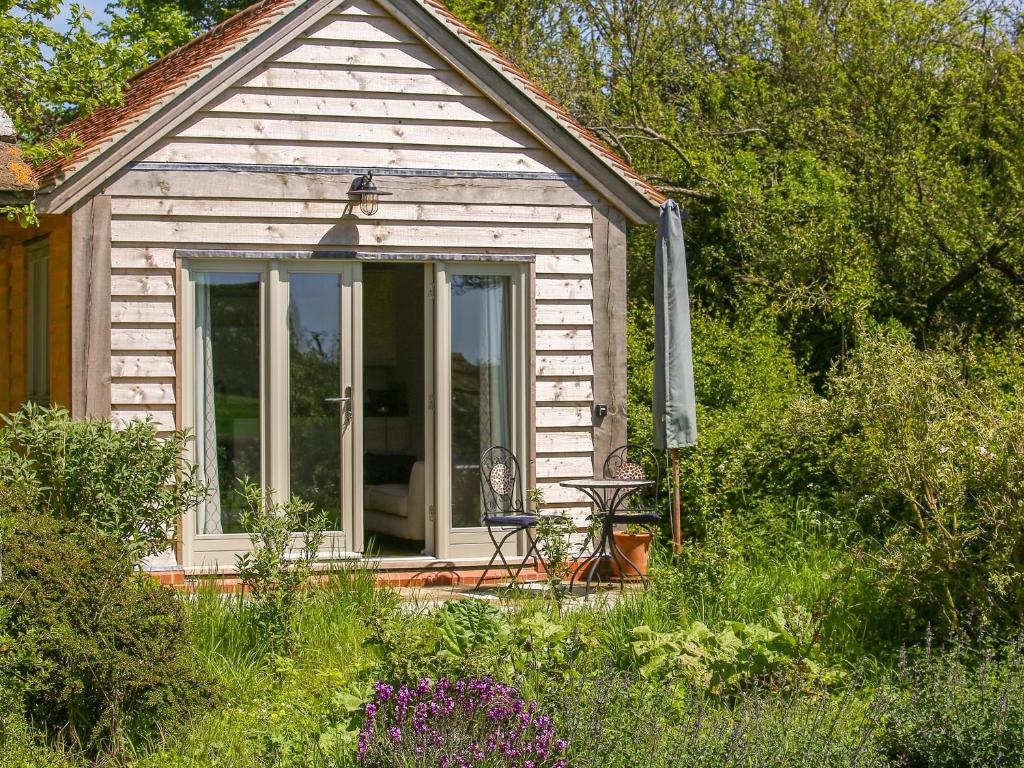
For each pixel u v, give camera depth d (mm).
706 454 11414
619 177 10539
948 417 7332
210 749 5570
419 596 9273
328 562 9719
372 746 5027
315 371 10000
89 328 9461
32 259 11242
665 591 7590
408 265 12516
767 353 13688
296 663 6918
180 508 8328
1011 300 15828
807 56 18750
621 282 10625
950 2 17406
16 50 13664
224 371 9812
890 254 16484
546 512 10398
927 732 5477
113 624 5781
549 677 5855
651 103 18375
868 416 7527
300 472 9945
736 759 5012
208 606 7469
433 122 10203
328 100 9977
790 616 6781
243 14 13383
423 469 10805
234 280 9852
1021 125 16094
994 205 16438
